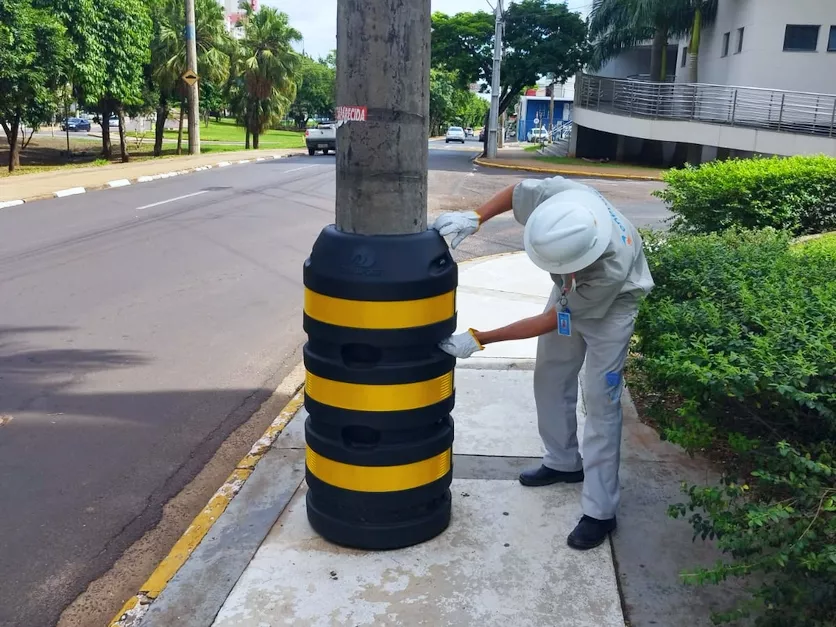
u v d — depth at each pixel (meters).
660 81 29.27
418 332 2.91
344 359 2.97
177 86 33.78
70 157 31.42
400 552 3.14
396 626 2.70
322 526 3.19
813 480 2.22
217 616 2.76
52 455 4.23
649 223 12.53
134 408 4.89
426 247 2.93
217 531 3.32
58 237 10.48
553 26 32.69
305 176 19.86
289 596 2.86
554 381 3.54
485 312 6.75
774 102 23.00
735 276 3.81
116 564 3.28
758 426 2.71
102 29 22.48
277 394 5.18
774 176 8.07
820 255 4.56
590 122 28.39
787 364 2.44
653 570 3.02
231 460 4.24
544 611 2.77
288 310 7.12
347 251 2.87
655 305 3.48
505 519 3.40
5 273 8.37
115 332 6.39
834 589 2.09
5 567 3.24
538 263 2.83
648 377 3.38
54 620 2.92
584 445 3.21
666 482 3.70
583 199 2.93
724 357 2.59
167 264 8.95
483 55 34.25
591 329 3.11
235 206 13.77
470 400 4.72
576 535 3.17
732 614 2.37
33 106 19.89
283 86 41.50
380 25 2.81
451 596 2.86
